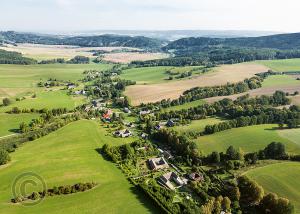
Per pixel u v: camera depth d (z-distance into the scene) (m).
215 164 139.75
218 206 105.81
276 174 128.88
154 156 150.38
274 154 142.88
